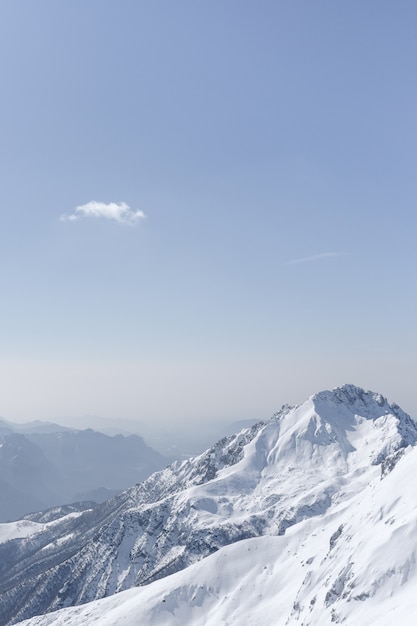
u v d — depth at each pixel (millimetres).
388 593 115875
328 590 134875
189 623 184250
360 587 122812
